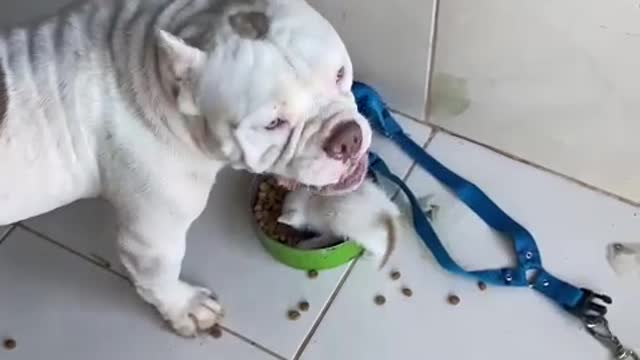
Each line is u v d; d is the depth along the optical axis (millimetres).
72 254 1650
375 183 1647
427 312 1577
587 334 1551
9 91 1193
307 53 1101
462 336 1556
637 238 1632
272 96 1089
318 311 1585
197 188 1303
